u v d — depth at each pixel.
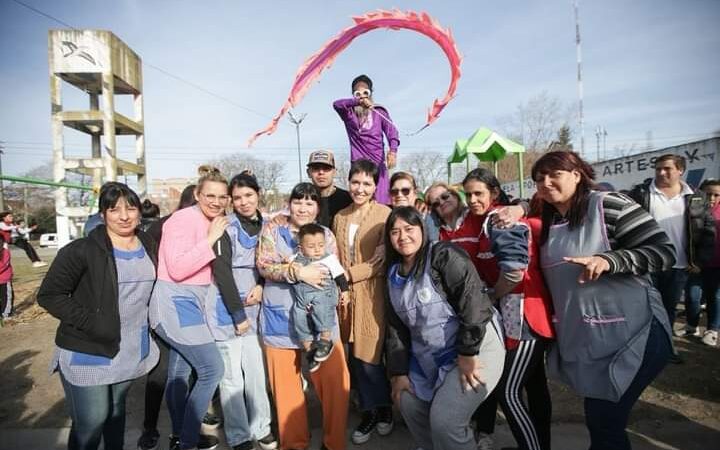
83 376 2.40
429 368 2.59
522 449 2.56
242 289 3.19
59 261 2.35
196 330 2.90
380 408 3.43
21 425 3.61
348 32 3.62
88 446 2.49
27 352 5.51
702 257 4.57
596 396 2.19
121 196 2.49
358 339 3.24
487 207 3.00
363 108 4.32
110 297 2.42
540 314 2.48
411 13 3.49
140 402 4.15
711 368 4.33
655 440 3.13
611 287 2.18
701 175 7.38
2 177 10.30
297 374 3.17
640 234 2.11
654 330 2.12
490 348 2.42
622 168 9.31
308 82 3.68
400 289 2.62
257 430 3.20
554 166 2.26
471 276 2.39
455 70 3.47
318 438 3.36
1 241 7.39
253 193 3.31
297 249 3.14
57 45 17.05
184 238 2.89
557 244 2.37
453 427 2.36
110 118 17.34
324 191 3.99
